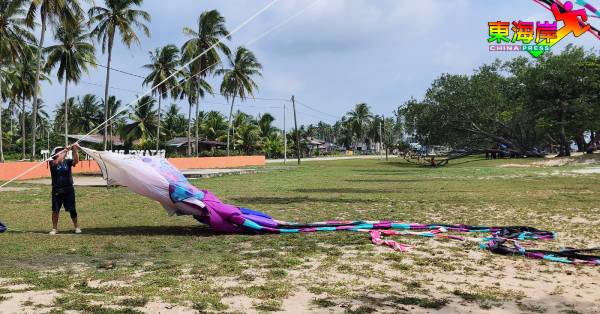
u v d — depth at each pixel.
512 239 8.38
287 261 6.61
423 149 90.44
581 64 46.50
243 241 8.31
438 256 7.09
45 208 13.36
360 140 142.38
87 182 24.03
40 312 4.39
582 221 10.64
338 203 14.69
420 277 5.88
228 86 54.41
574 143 63.53
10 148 70.06
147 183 9.09
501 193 17.56
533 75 49.88
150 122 62.44
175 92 51.03
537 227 9.92
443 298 5.01
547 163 42.53
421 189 19.92
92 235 8.82
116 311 4.43
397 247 7.54
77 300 4.77
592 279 5.88
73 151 9.03
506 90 58.25
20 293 5.02
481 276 5.97
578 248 7.78
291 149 88.31
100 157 9.28
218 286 5.37
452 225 9.66
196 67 46.44
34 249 7.46
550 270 6.32
